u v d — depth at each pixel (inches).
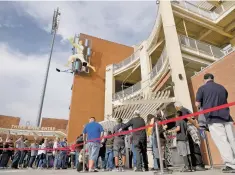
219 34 618.5
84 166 241.3
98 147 227.0
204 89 145.1
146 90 625.0
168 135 290.8
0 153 404.2
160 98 421.7
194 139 202.8
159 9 561.3
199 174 136.1
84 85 852.6
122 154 267.0
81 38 947.3
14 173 219.1
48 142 451.5
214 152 338.0
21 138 438.6
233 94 341.1
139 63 756.6
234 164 125.0
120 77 882.1
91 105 826.2
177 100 401.7
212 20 581.3
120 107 455.5
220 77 372.5
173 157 280.4
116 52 996.6
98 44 971.9
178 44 464.8
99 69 916.0
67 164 457.1
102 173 193.8
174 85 422.0
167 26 494.6
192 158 204.7
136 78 891.4
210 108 134.3
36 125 924.6
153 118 235.6
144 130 217.5
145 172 188.4
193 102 421.7
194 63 491.2
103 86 887.1
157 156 221.1
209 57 501.4
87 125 239.6
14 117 919.0
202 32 623.5
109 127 537.0
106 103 802.8
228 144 127.9
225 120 130.9
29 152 450.9
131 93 721.0
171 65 441.4
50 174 198.7
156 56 727.7
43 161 416.5
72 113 781.9
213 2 593.0
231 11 535.8
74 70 852.6
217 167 222.1
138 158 206.2
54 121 1015.6
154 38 639.8
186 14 553.0
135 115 225.3
